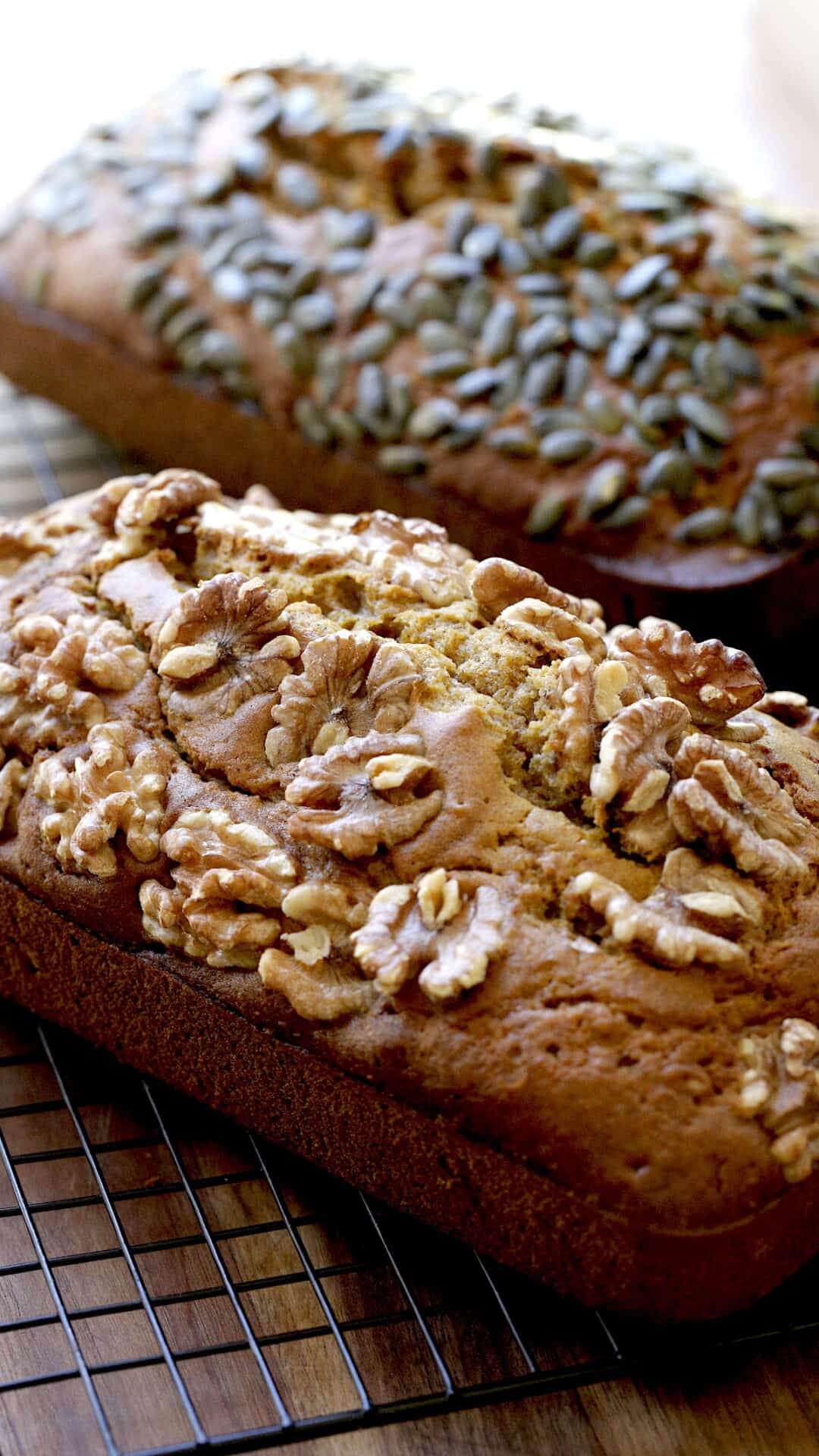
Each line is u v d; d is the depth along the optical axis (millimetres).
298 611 667
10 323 875
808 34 1161
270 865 636
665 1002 616
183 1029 657
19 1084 684
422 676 650
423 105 847
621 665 646
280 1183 667
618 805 633
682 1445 626
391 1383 631
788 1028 619
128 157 876
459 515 803
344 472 823
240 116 865
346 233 832
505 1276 649
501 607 670
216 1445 608
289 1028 634
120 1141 672
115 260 853
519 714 650
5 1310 639
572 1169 612
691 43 1146
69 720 667
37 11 1182
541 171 817
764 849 626
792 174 1022
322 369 819
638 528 781
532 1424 629
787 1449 626
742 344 791
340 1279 649
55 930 667
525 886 629
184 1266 650
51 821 657
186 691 661
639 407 787
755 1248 610
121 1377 630
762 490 776
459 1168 627
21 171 1040
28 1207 652
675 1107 610
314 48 1000
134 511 692
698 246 803
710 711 650
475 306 810
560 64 1119
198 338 837
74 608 684
